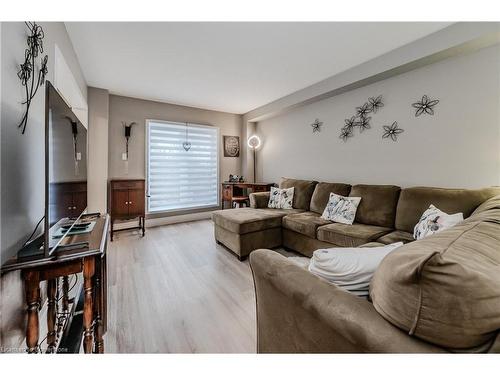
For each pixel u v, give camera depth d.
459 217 1.77
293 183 3.81
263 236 2.91
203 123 4.84
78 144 1.55
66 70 2.13
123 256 2.83
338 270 0.91
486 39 1.90
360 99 3.09
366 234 2.24
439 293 0.52
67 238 1.26
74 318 1.47
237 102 4.36
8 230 1.00
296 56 2.57
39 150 1.38
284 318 0.97
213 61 2.70
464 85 2.18
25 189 1.18
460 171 2.24
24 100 1.18
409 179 2.62
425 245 0.69
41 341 1.30
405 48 2.34
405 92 2.61
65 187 1.25
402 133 2.67
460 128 2.22
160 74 3.07
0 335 0.89
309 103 3.80
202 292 2.02
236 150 5.31
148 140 4.20
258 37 2.20
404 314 0.59
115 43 2.30
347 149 3.30
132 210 3.63
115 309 1.76
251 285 2.15
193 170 4.75
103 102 3.62
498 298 0.50
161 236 3.68
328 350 0.76
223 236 3.07
